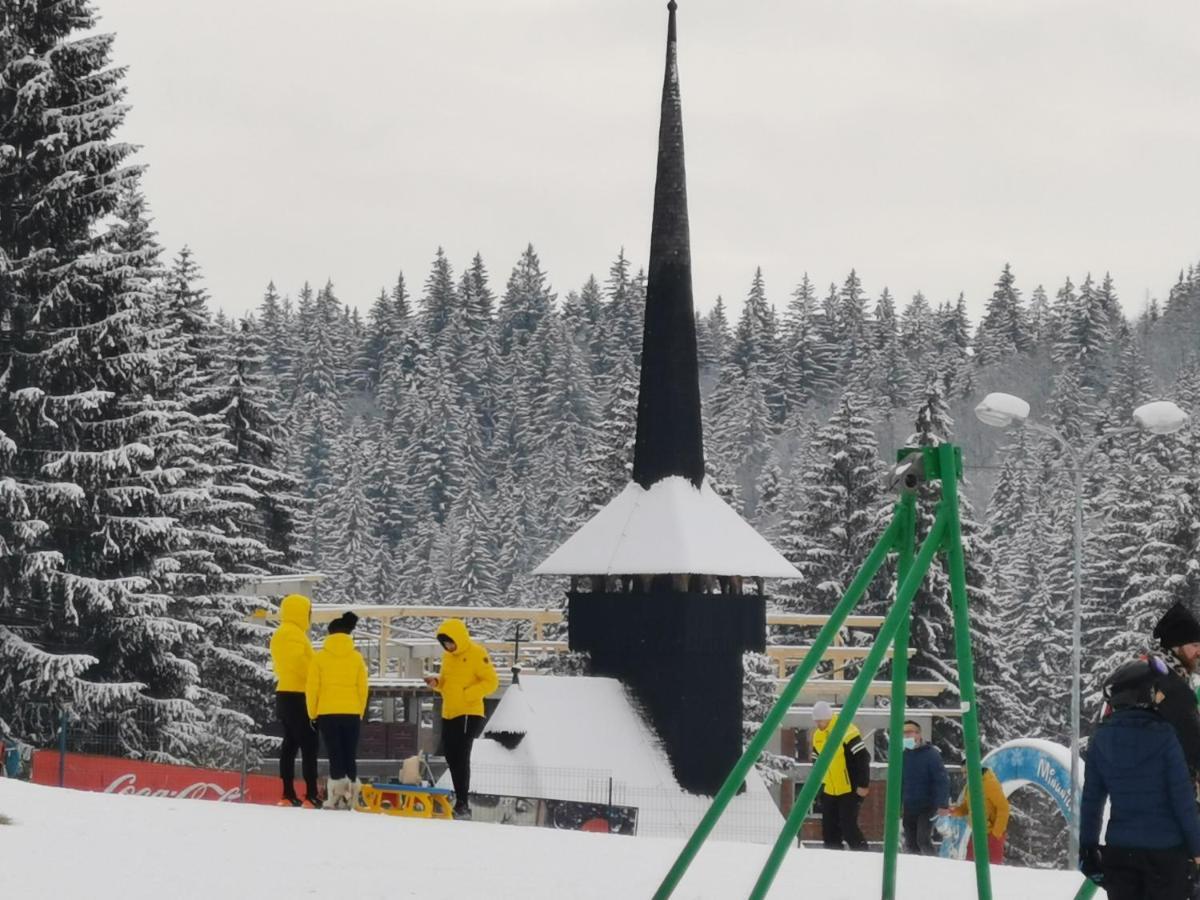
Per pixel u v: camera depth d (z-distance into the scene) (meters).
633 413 98.38
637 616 62.44
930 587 102.31
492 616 89.94
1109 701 13.39
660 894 14.88
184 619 74.06
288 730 27.11
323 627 102.25
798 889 18.38
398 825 23.42
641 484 65.19
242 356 105.12
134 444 64.12
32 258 63.59
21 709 61.25
